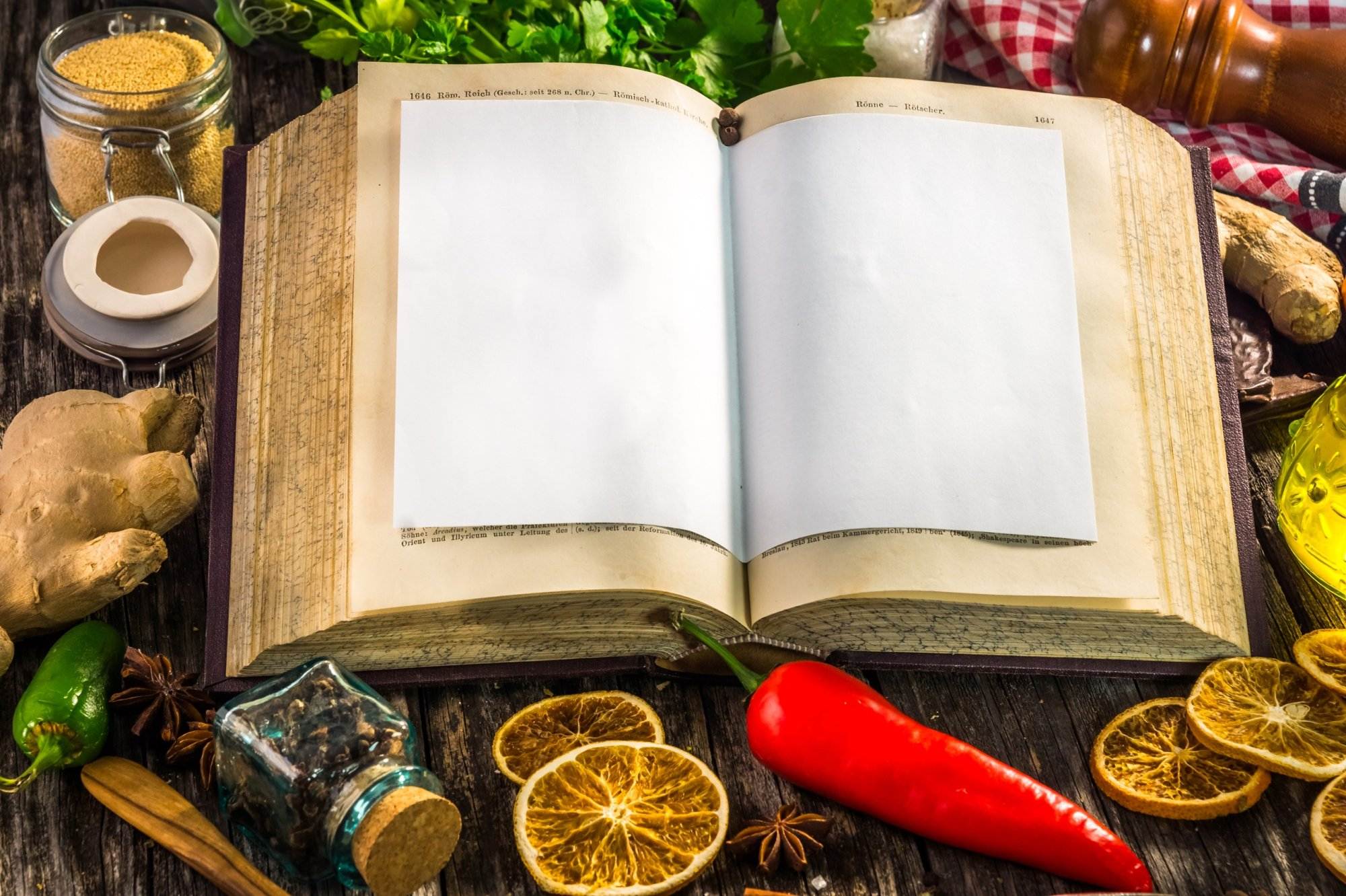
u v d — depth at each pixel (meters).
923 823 1.03
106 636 1.07
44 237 1.42
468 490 1.01
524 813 1.00
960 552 1.04
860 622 1.08
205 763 1.05
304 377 1.08
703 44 1.40
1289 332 1.34
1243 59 1.43
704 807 1.03
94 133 1.34
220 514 1.09
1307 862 1.06
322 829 0.93
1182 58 1.42
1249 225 1.36
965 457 1.06
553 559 1.00
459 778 1.08
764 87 1.40
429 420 1.03
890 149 1.15
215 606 1.07
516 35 1.32
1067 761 1.12
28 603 1.06
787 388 1.09
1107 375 1.12
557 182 1.10
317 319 1.09
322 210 1.12
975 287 1.12
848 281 1.11
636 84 1.15
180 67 1.41
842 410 1.07
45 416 1.13
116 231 1.28
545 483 1.02
